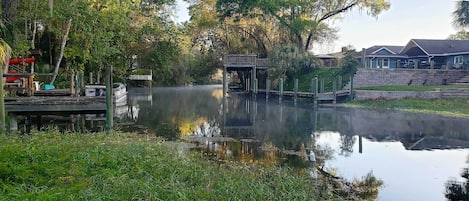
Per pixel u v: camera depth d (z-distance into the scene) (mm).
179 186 5512
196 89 50812
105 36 23891
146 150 8148
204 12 40875
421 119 18906
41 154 6715
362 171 8953
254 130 15594
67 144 8180
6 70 15086
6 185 4863
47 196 4484
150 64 37281
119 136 10930
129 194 4938
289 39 39500
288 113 22094
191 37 42344
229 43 42656
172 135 13961
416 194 7328
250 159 10023
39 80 23719
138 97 34625
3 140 8164
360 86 30219
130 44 34031
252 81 34500
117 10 23859
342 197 6938
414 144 12492
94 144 8359
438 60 40781
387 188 7660
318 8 36906
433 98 24969
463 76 31953
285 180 6895
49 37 25516
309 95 26656
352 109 23625
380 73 30891
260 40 40312
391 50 45250
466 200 6996
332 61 37688
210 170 7062
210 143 12359
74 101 13594
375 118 19469
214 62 42906
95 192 4836
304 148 11719
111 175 5699
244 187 5906
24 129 12734
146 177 5906
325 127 16516
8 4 12961
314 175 8375
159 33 32938
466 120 18375
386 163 9797
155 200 4848
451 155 10828
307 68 34406
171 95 37781
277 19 37062
